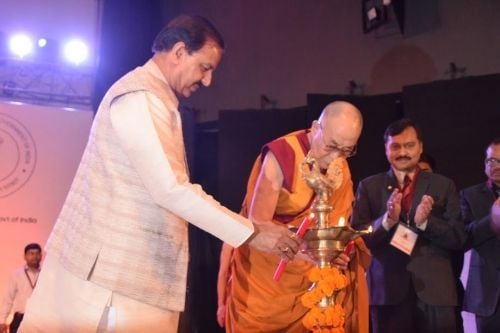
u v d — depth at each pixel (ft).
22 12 26.73
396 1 20.40
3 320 23.11
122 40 25.90
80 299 6.37
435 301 11.59
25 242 25.13
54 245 6.78
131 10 25.99
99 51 26.18
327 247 7.09
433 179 12.53
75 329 6.35
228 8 24.76
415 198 12.37
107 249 6.39
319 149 9.17
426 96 19.13
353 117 8.95
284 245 6.89
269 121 22.07
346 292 9.54
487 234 12.23
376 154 19.94
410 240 11.55
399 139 12.49
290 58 23.09
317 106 20.56
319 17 22.65
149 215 6.54
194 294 21.24
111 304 6.39
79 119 26.48
